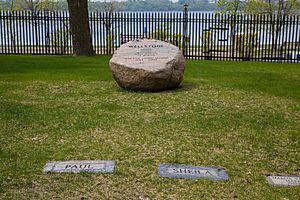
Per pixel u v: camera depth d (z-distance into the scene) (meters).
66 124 4.30
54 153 3.48
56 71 7.74
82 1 10.63
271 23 11.73
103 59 9.89
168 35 11.65
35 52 12.02
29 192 2.77
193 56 11.06
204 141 3.86
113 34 11.83
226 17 16.42
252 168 3.29
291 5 15.47
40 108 4.90
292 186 2.98
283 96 5.79
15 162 3.28
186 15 11.46
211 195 2.79
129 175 3.06
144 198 2.71
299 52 12.01
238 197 2.78
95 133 4.03
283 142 3.92
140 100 5.30
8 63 8.88
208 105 5.14
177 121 4.45
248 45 11.87
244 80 6.96
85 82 6.54
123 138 3.89
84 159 3.36
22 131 4.07
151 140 3.85
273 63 10.02
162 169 3.18
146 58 5.81
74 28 10.74
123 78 5.77
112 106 5.01
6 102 5.13
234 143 3.84
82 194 2.75
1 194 2.73
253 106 5.18
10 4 17.11
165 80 5.70
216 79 6.99
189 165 3.29
